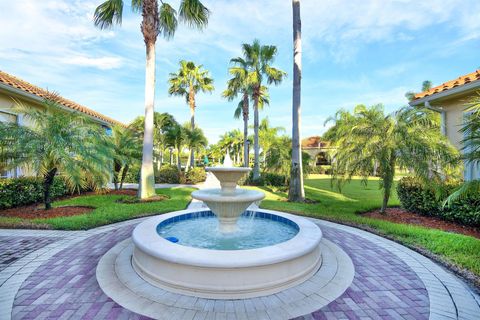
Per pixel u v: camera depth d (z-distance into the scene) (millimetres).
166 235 4785
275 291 3059
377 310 2734
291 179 10109
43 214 7016
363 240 5211
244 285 2938
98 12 9734
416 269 3803
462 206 5934
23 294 2971
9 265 3789
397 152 6582
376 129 6824
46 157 6734
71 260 3986
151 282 3229
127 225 6277
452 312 2713
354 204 9102
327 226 6348
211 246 4238
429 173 6309
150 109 10086
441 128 8062
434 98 7992
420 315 2654
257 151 18375
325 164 38500
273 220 5926
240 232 4969
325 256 4227
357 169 7023
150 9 9766
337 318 2580
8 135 6441
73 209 7746
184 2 10211
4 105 8680
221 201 4211
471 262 3883
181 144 21125
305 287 3195
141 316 2561
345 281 3375
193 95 24969
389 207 8500
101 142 8250
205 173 20562
